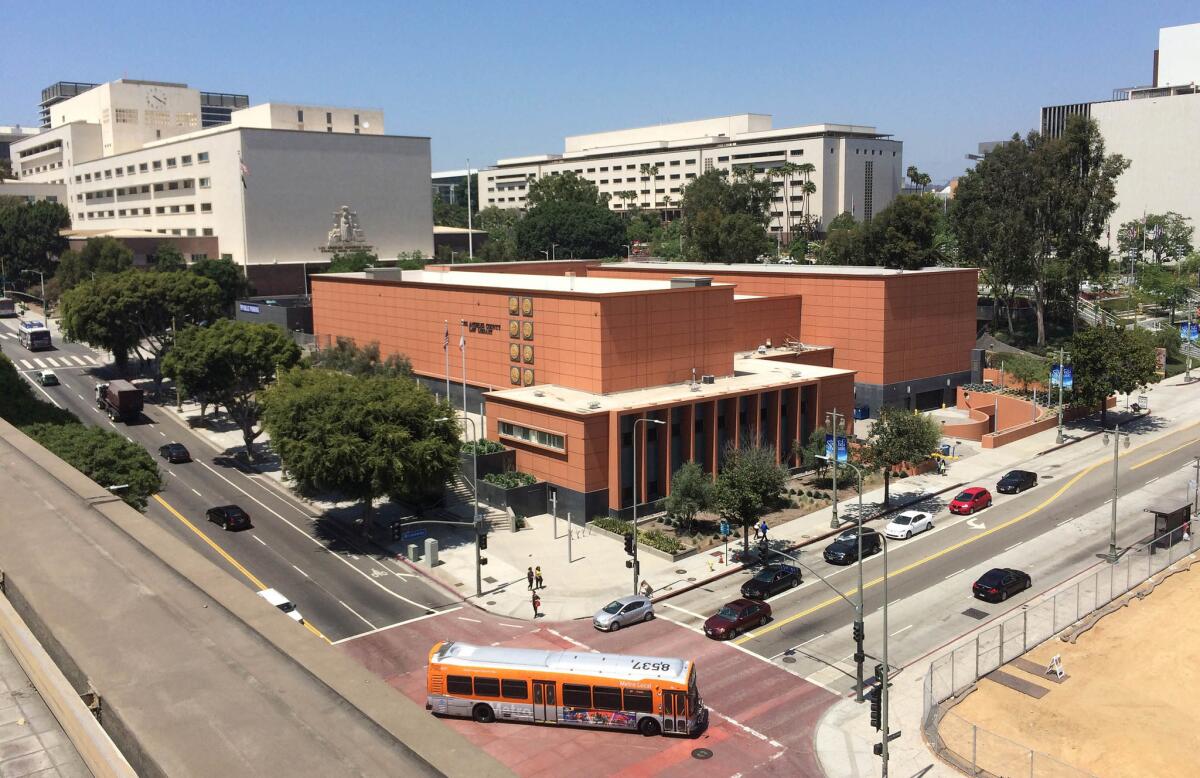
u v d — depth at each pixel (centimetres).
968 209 13250
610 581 5788
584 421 6738
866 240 14862
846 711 4200
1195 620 5069
